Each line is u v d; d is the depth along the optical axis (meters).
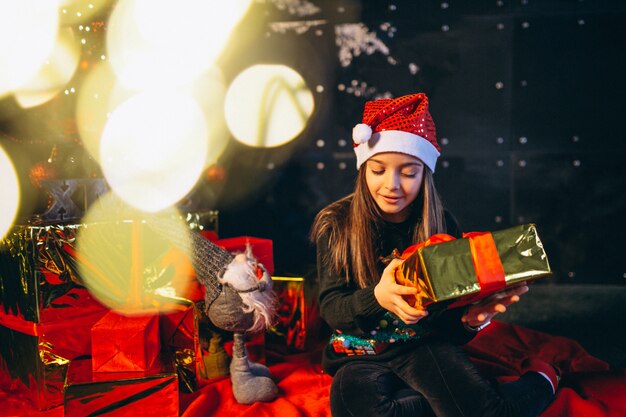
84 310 1.86
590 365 1.99
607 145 3.07
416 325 1.63
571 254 3.14
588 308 2.76
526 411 1.51
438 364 1.56
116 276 1.92
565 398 1.69
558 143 3.10
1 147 2.06
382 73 3.17
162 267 1.94
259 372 1.86
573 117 3.08
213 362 1.95
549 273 1.32
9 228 1.83
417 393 1.55
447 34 3.11
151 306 1.90
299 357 2.15
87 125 2.06
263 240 2.19
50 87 2.47
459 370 1.54
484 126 3.13
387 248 1.70
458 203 3.19
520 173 3.13
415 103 1.66
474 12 3.09
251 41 3.20
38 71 2.47
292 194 3.29
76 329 1.84
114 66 2.86
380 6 3.13
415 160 1.58
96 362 1.73
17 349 1.88
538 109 3.10
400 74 3.16
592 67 3.05
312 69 3.21
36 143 2.07
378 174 1.61
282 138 3.26
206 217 2.21
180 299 1.88
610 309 2.74
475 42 3.10
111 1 2.81
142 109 2.79
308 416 1.69
